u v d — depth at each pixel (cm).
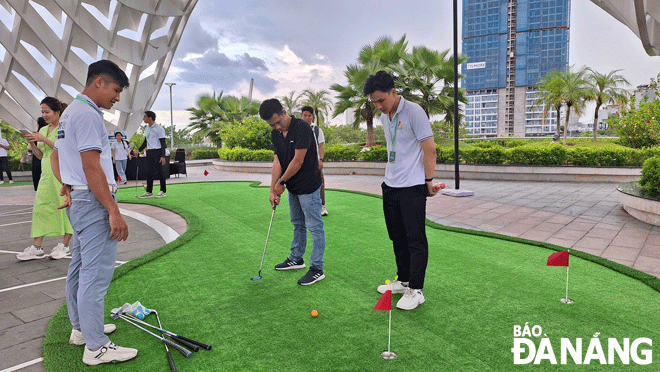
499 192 904
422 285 281
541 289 309
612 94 2558
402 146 283
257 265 384
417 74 1638
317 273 337
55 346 233
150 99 2045
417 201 279
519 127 12394
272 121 323
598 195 843
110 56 1673
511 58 12319
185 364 210
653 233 494
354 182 1145
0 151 1253
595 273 345
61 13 1542
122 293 314
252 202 777
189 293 312
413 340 232
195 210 693
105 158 223
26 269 393
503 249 425
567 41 11688
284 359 213
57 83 1697
